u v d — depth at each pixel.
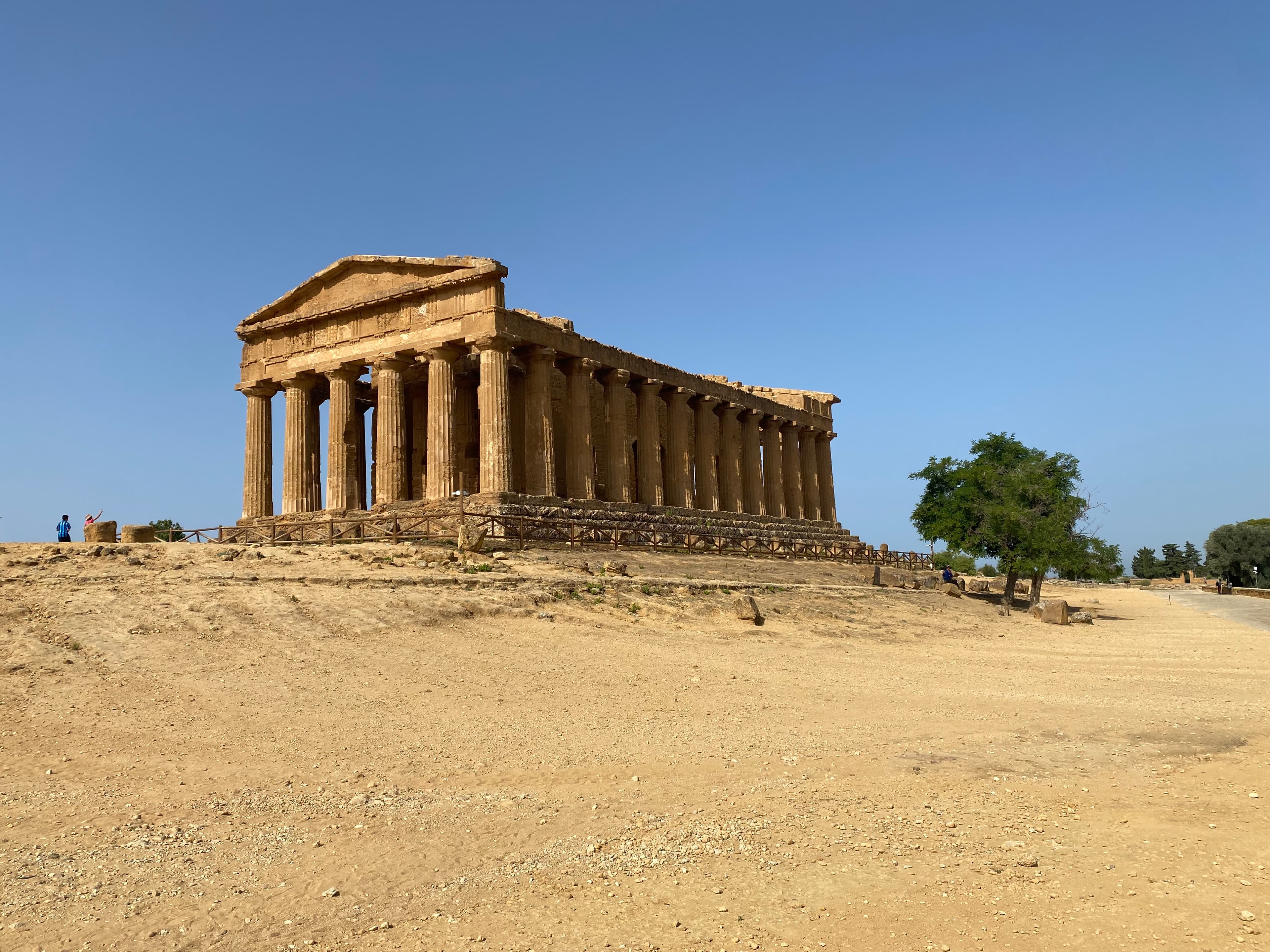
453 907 7.93
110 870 8.70
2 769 11.73
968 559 65.56
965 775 12.20
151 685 15.90
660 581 30.00
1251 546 106.12
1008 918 7.48
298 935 7.38
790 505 65.50
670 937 7.23
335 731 13.95
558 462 51.31
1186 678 22.02
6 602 19.80
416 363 49.00
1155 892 7.98
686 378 54.09
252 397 49.84
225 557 27.41
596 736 14.26
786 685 19.11
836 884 8.27
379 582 24.38
